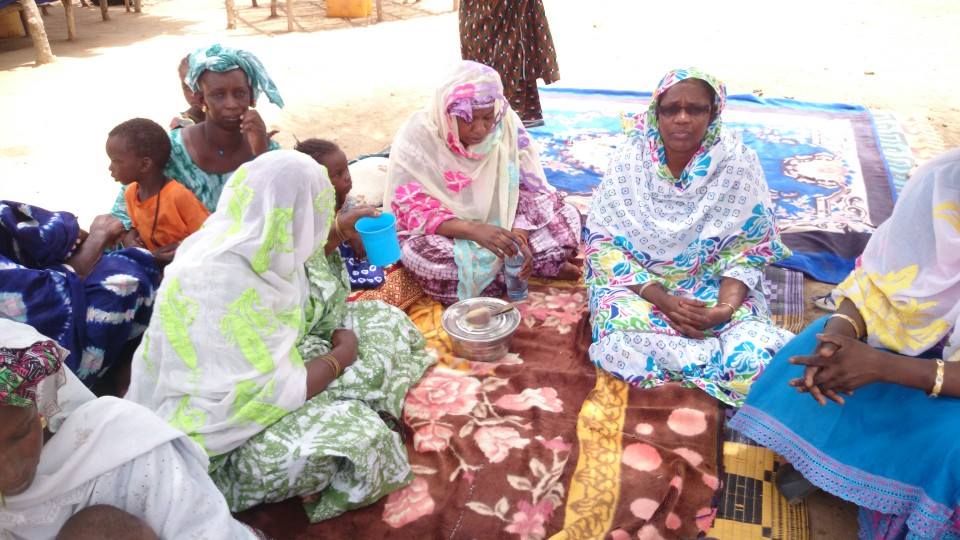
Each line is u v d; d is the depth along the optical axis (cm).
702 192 317
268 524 250
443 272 358
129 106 676
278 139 598
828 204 463
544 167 528
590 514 249
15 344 146
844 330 244
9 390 140
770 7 1005
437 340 344
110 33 986
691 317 302
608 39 876
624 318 311
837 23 910
